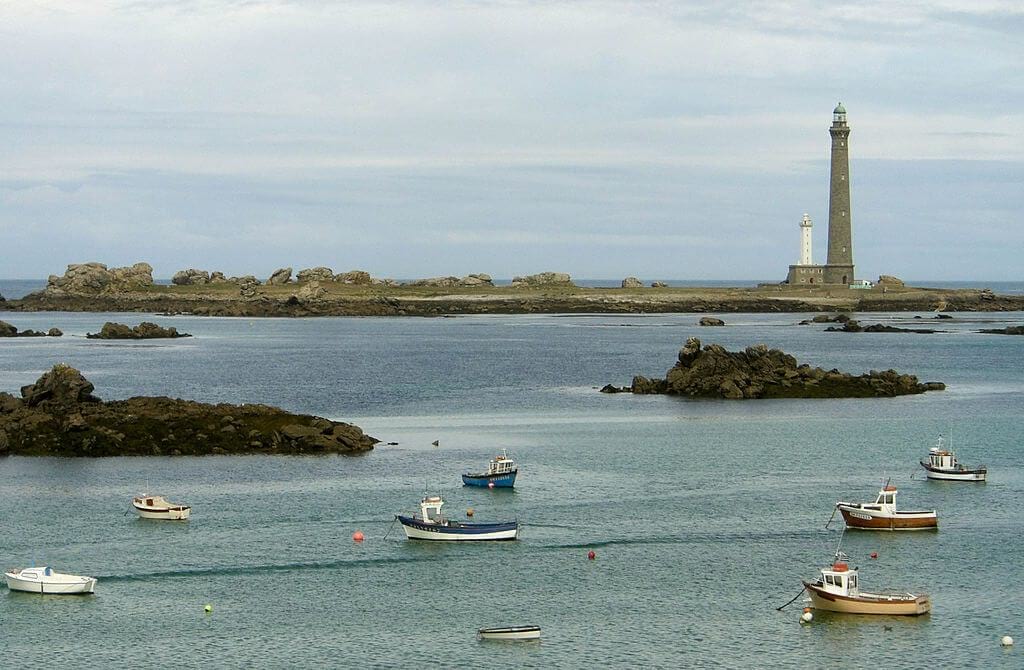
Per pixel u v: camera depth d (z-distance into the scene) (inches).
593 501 5344.5
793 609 3946.9
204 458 6245.1
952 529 4884.4
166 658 3543.3
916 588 4136.3
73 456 6230.3
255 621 3831.2
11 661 3521.2
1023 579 4234.7
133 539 4685.0
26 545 4601.4
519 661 3523.6
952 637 3710.6
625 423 7672.2
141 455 6279.5
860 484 5728.3
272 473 5885.8
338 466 6087.6
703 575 4279.0
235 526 4874.5
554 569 4345.5
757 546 4640.8
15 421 6515.8
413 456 6392.7
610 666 3486.7
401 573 4293.8
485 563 4404.5
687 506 5255.9
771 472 6008.9
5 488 5506.9
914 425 7573.8
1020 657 3555.6
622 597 4050.2
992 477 5920.3
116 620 3836.1
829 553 4544.8
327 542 4660.4
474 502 5315.0
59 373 6929.1
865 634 3722.9
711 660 3531.0
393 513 5098.4
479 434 7190.0
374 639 3683.6
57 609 3932.1
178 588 4131.4
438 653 3580.2
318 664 3501.5
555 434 7204.7
